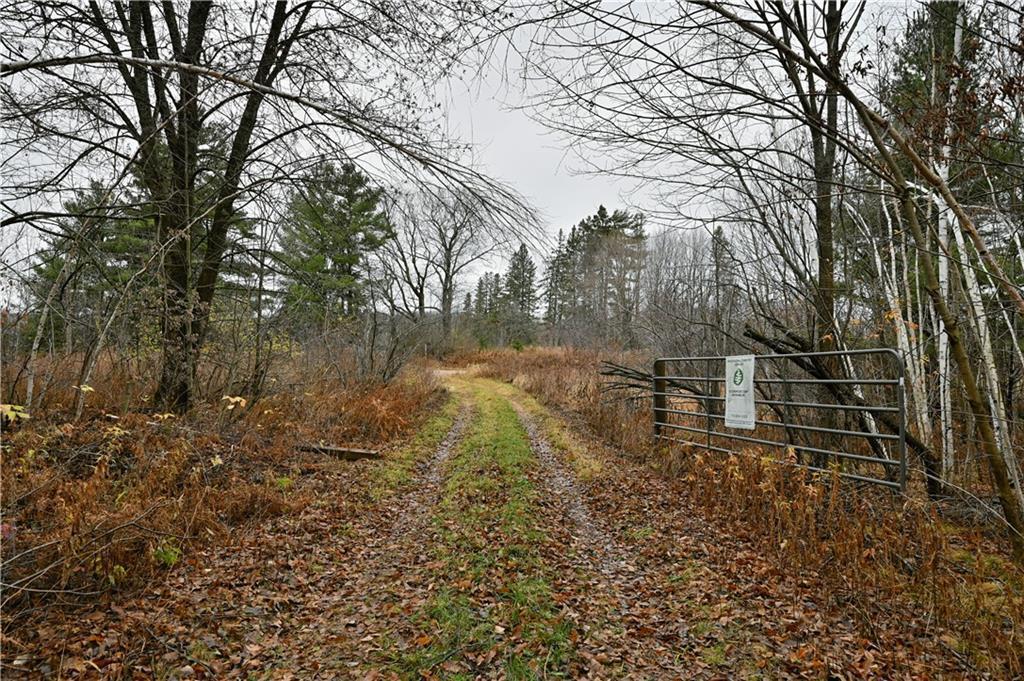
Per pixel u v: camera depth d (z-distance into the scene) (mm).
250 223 8672
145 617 3844
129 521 4289
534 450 9992
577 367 20000
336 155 4141
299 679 3412
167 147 7582
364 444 9445
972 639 3738
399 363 15516
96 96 5199
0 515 3863
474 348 35781
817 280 6789
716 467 7449
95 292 7855
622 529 6160
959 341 4562
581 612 4266
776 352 7266
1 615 3512
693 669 3549
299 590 4578
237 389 9078
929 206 4625
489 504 6746
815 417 7250
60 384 7203
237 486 6281
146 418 6625
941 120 4309
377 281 14906
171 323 7645
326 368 12273
